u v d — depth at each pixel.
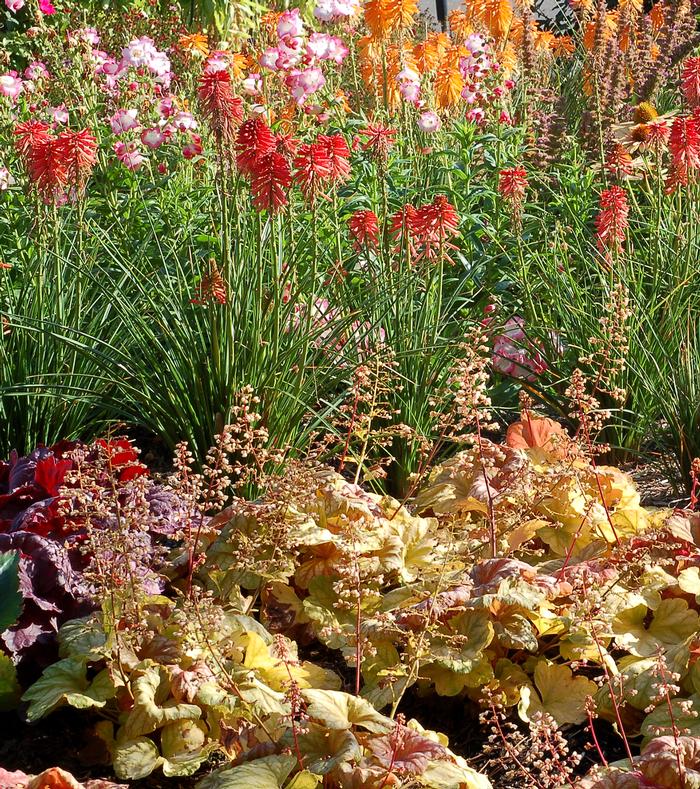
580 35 9.48
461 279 5.35
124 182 5.95
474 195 6.01
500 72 6.79
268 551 3.01
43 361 4.32
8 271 5.10
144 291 4.07
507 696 2.76
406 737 2.24
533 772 2.59
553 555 3.40
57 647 2.84
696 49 8.36
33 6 6.45
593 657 2.83
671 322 4.60
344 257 5.06
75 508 3.04
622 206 4.60
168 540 3.33
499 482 3.33
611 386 4.44
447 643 2.72
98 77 6.43
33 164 4.14
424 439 3.56
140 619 2.62
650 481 4.36
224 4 10.19
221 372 3.86
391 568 3.02
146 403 3.97
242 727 2.52
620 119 7.60
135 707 2.45
